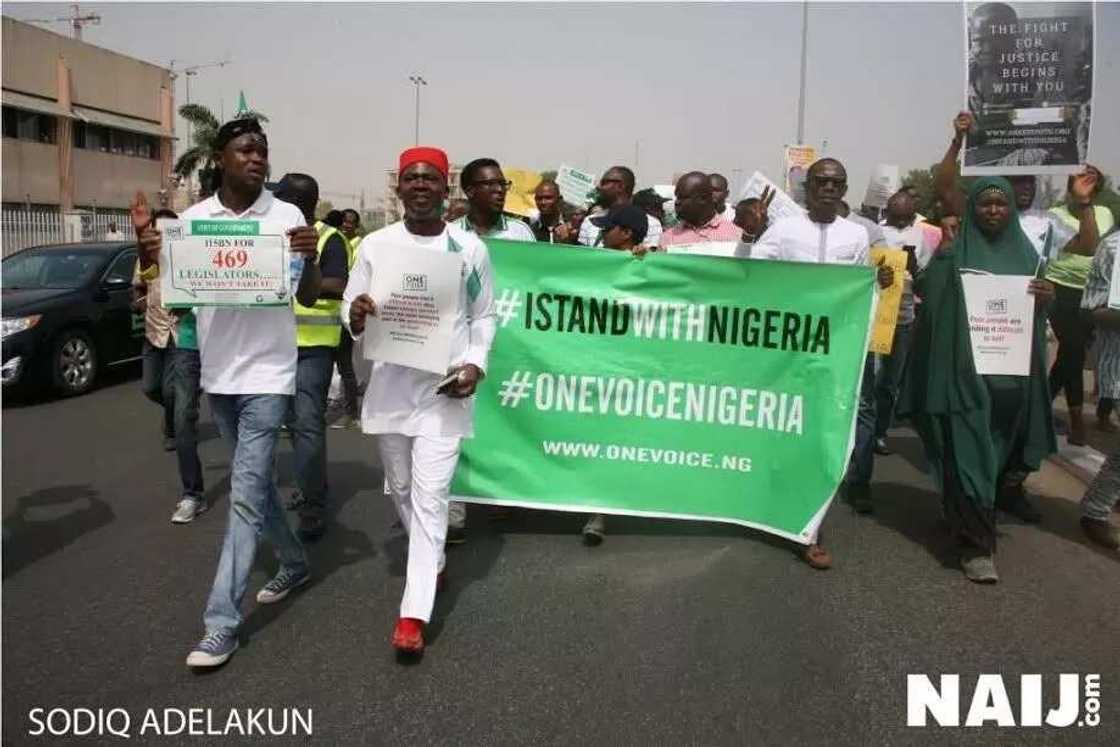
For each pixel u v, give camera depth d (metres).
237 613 3.55
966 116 5.70
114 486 5.91
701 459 4.85
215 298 3.45
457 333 3.69
